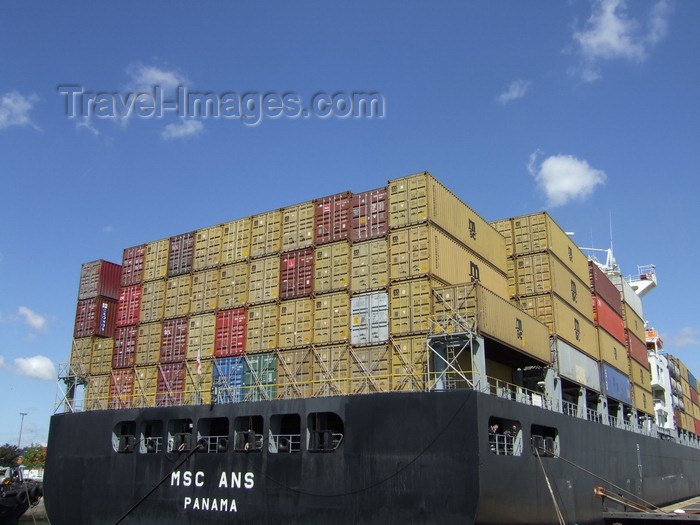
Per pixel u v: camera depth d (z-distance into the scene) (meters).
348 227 33.97
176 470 29.72
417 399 24.31
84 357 43.28
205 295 38.81
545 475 28.73
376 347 30.58
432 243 30.88
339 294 32.84
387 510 23.88
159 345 39.75
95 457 32.91
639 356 56.03
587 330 43.38
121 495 31.34
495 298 29.78
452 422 23.52
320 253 34.50
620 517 34.72
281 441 27.28
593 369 42.72
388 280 31.34
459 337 27.47
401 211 32.16
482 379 26.55
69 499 33.28
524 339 32.12
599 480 35.81
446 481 23.11
